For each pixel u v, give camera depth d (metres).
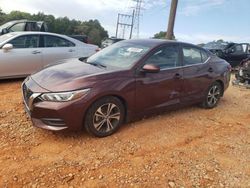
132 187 3.05
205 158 3.79
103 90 3.88
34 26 12.88
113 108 4.12
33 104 3.75
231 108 6.32
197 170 3.47
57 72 4.15
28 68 7.22
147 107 4.55
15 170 3.21
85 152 3.69
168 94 4.82
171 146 4.05
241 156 3.94
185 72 5.07
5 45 6.78
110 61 4.67
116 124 4.23
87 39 11.80
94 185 3.05
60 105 3.64
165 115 5.31
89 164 3.43
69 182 3.07
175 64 4.94
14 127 4.27
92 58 5.04
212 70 5.69
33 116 3.80
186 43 5.31
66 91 3.66
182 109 5.82
